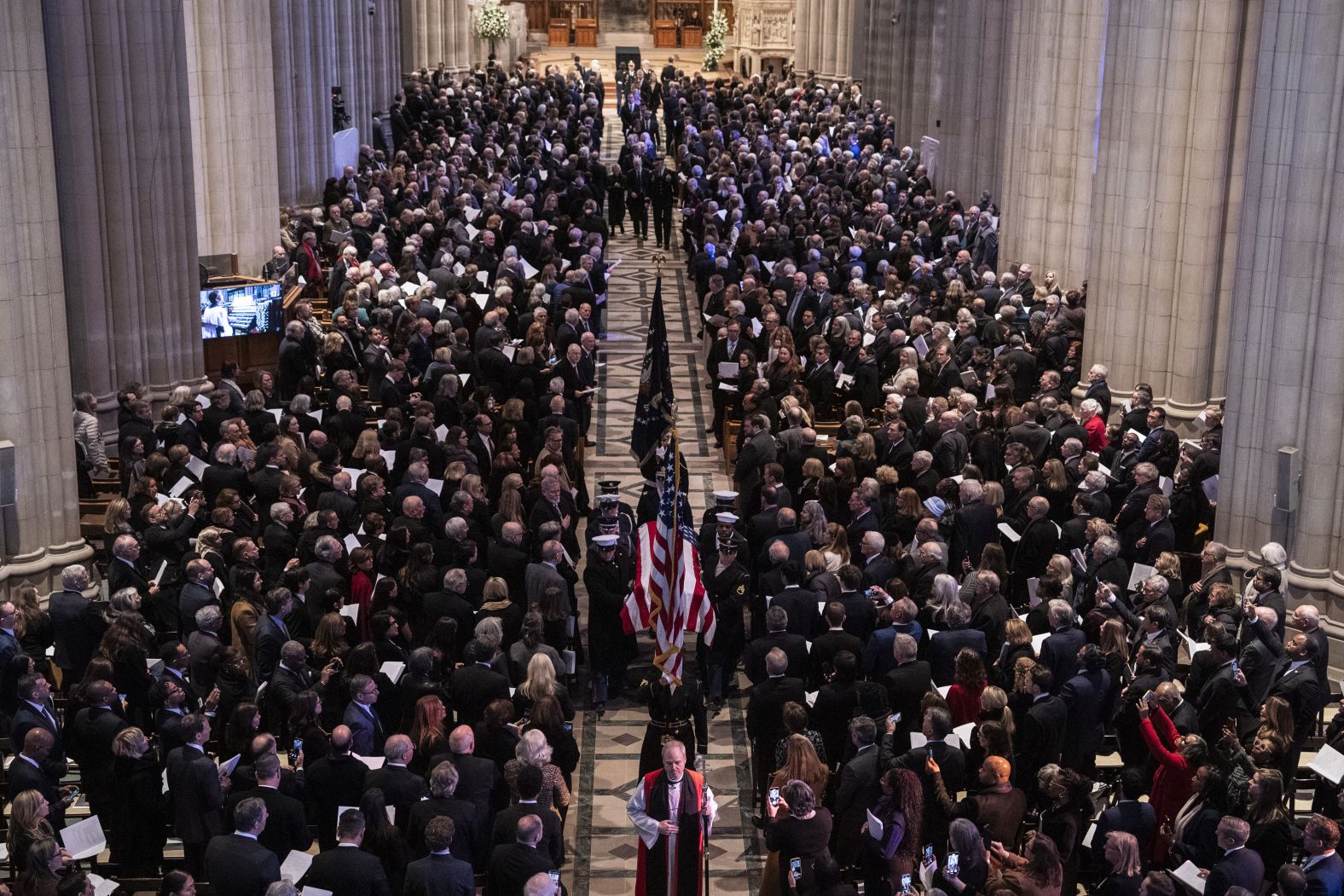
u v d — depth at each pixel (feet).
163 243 72.59
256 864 35.45
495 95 163.53
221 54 92.48
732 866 44.93
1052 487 56.80
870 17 160.25
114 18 68.18
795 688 44.34
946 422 61.77
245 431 61.11
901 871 38.65
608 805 48.06
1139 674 44.01
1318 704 44.14
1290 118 55.47
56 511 58.34
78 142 67.31
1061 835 38.68
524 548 54.54
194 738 39.96
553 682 43.19
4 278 55.57
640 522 58.85
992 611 47.93
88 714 41.88
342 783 39.65
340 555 49.67
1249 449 57.72
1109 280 75.97
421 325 74.43
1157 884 33.58
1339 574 54.54
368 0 144.46
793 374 71.00
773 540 50.55
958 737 42.55
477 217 102.17
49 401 57.57
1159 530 53.01
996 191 119.55
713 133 139.54
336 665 44.57
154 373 73.31
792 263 87.81
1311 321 55.11
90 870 42.29
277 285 80.02
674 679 45.37
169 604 50.21
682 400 87.25
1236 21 70.03
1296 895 34.14
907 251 94.38
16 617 46.06
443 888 35.06
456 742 39.60
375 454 58.85
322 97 120.78
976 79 119.65
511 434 62.34
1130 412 64.85
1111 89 74.33
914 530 55.57
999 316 81.46
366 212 99.66
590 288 90.27
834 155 129.29
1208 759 41.22
